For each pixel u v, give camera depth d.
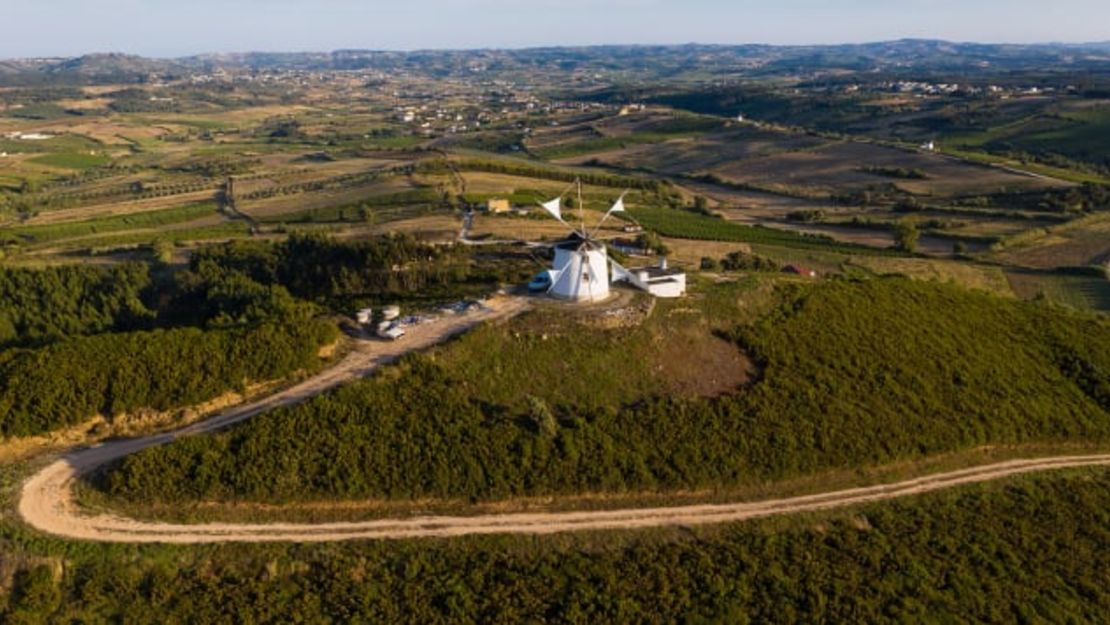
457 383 63.66
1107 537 60.28
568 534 53.69
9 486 54.62
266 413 59.00
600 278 77.56
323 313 79.94
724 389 67.94
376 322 75.69
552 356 68.06
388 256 97.88
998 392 74.56
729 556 53.06
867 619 50.62
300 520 53.44
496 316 73.81
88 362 63.16
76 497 53.72
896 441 66.12
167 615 46.97
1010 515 61.38
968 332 84.00
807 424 65.06
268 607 47.69
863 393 70.25
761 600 50.66
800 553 54.34
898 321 82.44
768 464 61.34
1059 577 56.34
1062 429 71.88
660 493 58.34
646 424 62.22
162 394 62.38
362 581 49.47
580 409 63.28
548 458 58.25
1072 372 80.81
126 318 105.12
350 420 59.00
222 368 64.38
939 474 65.31
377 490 55.44
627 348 69.88
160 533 51.38
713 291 81.00
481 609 48.31
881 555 55.34
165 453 55.28
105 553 49.44
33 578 47.69
